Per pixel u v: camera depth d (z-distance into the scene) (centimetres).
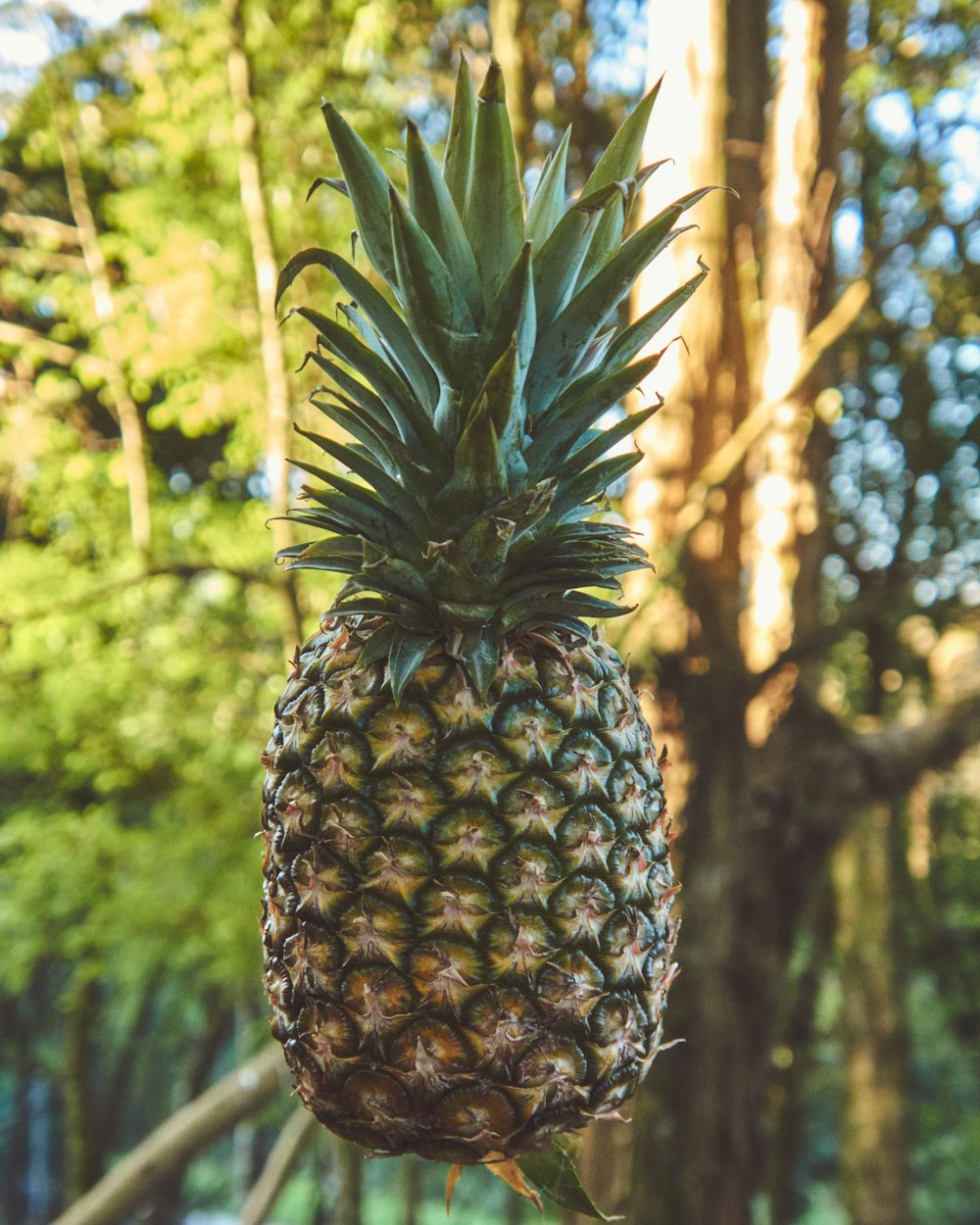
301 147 935
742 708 595
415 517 214
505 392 194
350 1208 1606
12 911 1333
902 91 906
